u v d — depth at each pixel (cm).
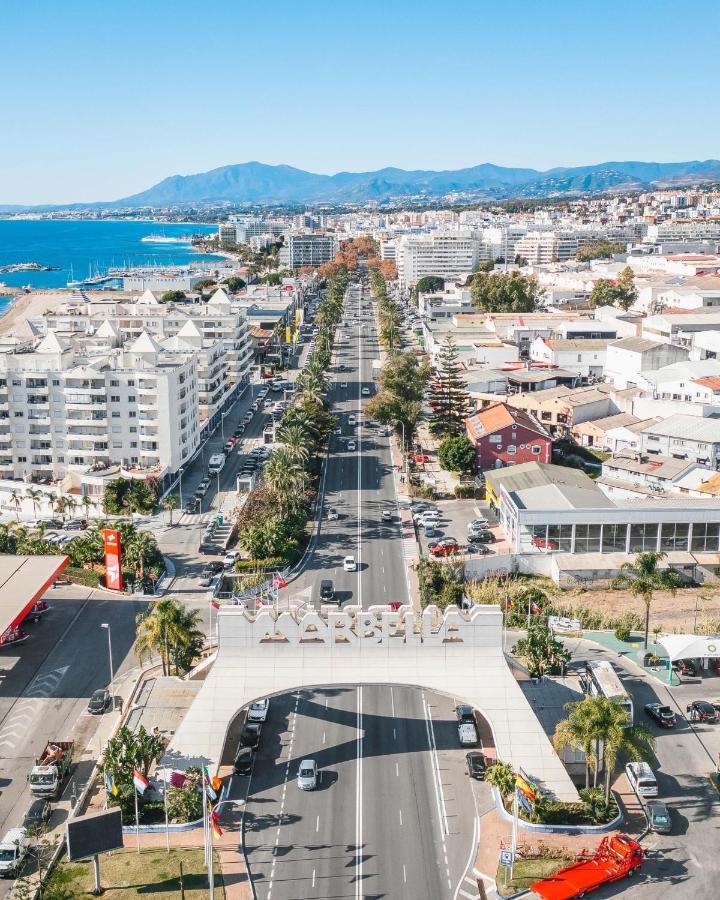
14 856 8788
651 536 16375
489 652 10444
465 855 8962
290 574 16150
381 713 11650
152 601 15088
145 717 11269
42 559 14875
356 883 8550
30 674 12688
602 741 9738
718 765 10350
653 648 13388
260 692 10331
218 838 9219
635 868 8656
